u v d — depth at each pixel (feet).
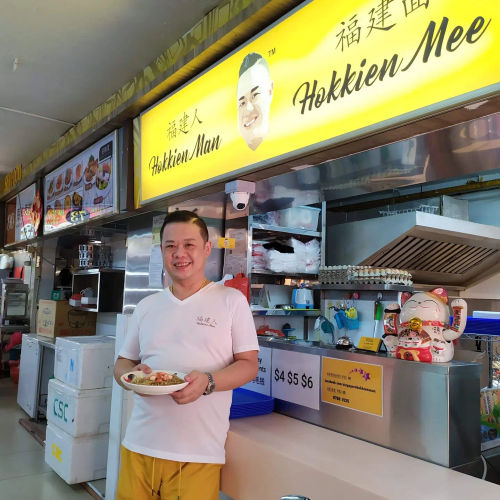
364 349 6.34
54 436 12.05
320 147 5.96
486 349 7.90
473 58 4.32
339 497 4.60
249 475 5.78
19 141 16.56
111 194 12.01
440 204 15.08
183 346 5.51
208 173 8.30
